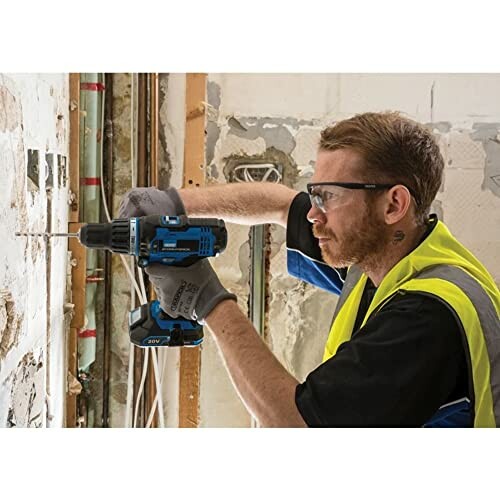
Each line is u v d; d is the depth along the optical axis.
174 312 1.46
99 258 2.64
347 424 1.15
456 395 1.24
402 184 1.32
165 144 2.84
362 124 1.34
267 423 1.21
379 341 1.17
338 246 1.36
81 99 2.44
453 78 2.96
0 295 1.20
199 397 3.06
